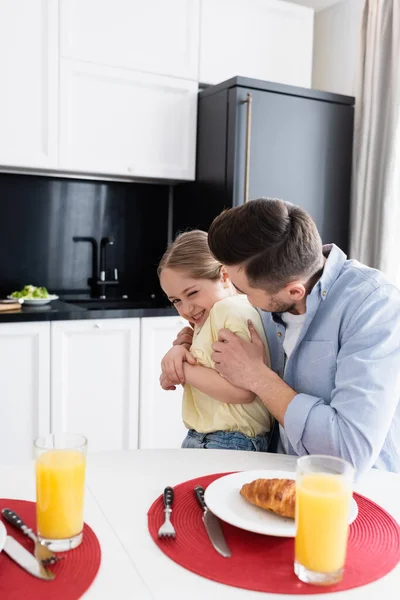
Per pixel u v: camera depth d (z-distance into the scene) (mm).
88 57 2672
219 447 1249
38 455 789
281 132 2781
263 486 869
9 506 904
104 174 2945
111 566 746
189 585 708
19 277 2953
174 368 1284
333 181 2959
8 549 769
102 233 3131
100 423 2613
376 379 1045
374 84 2840
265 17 3043
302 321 1206
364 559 775
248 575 729
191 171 2975
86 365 2551
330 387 1169
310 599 687
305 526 715
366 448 1022
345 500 714
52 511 772
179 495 951
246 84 2668
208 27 2912
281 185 2809
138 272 3252
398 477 1068
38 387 2455
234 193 2695
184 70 2879
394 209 2816
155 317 2664
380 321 1083
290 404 1085
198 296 1380
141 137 2842
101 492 966
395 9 2746
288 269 1039
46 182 2965
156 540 810
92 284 3125
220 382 1215
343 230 3029
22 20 2531
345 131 2969
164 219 3291
